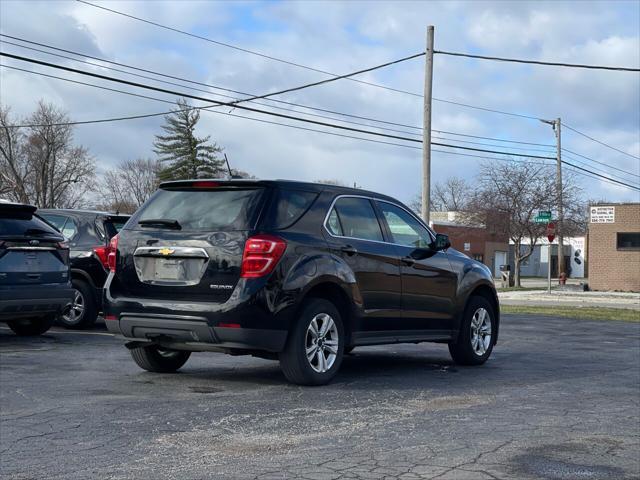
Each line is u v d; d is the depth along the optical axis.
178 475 4.18
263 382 7.02
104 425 5.24
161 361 7.43
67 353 8.62
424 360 9.12
